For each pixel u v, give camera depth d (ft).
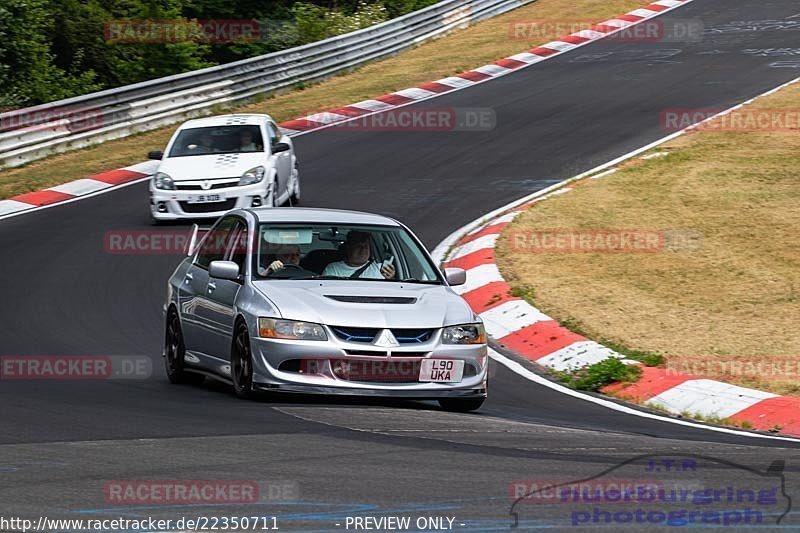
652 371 130.82
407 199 235.61
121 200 241.55
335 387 101.35
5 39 371.76
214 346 113.39
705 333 145.59
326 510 65.87
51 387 117.60
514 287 168.35
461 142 288.92
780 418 112.47
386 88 366.02
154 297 169.17
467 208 226.38
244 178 212.84
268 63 362.12
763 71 358.84
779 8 481.87
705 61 384.27
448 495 69.92
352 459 79.61
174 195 212.23
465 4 479.00
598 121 304.91
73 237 208.13
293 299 104.83
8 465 76.64
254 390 103.76
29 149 279.69
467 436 90.99
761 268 174.70
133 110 312.71
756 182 228.02
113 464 77.10
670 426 109.29
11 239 207.41
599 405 120.57
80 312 160.35
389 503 67.72
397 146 288.10
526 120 311.47
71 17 421.18
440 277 115.65
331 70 392.06
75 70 408.67
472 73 386.11
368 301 105.91
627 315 154.40
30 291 171.94
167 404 104.58
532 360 142.82
